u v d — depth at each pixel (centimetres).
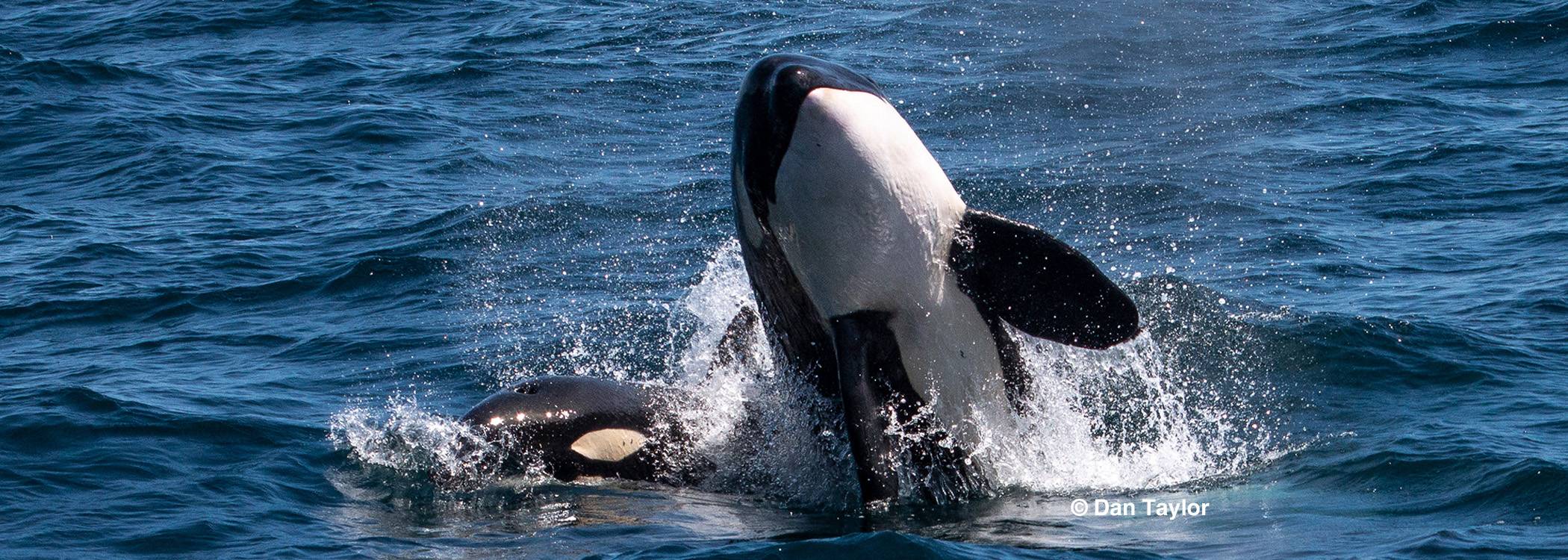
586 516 3359
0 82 10619
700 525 3253
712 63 10862
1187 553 2894
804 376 3603
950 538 3075
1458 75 9419
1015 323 3412
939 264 3362
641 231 6650
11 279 6197
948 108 9038
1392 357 4288
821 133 3225
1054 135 8262
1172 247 5931
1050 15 12138
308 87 10712
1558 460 3303
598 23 12581
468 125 9294
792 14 12581
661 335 5025
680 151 8431
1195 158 7550
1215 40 10894
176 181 8162
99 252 6606
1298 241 5891
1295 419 3894
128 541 3150
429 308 5519
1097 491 3475
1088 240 6125
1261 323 4606
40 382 4594
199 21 13475
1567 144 7406
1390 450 3506
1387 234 6022
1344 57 10088
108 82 10888
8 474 3619
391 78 10875
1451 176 6919
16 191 8162
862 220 3281
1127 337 3303
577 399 3794
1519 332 4541
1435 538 2884
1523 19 10544
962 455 3500
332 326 5347
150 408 4200
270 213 7362
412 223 6881
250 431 4034
